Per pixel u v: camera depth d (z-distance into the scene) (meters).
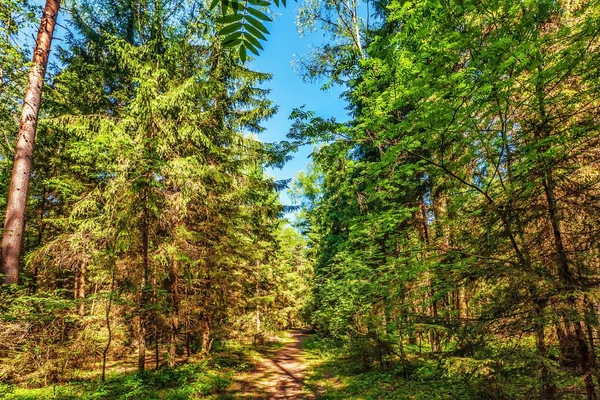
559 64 2.81
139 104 8.49
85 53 12.61
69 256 8.70
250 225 13.45
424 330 3.63
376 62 4.75
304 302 23.64
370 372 9.38
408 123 3.50
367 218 7.16
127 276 8.64
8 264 7.23
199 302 10.51
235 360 11.95
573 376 2.84
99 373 8.81
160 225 9.48
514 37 2.76
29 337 6.88
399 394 6.33
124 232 8.00
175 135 9.70
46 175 12.49
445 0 2.87
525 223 3.48
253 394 8.40
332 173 13.09
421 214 10.25
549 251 3.46
